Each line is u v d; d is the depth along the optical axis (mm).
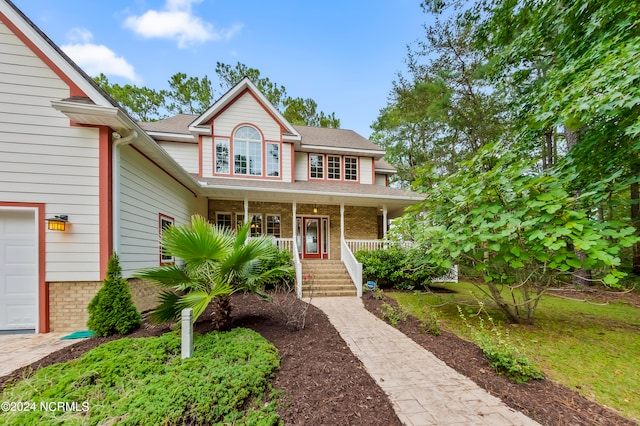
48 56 5078
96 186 5148
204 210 11219
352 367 3457
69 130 5102
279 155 11656
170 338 3777
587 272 9328
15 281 4930
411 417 2504
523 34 7402
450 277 9570
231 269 4262
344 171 13289
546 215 4070
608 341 4574
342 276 9055
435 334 4816
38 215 4934
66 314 4957
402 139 21266
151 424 2148
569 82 5773
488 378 3279
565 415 2582
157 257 7094
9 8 4992
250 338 3895
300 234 12352
